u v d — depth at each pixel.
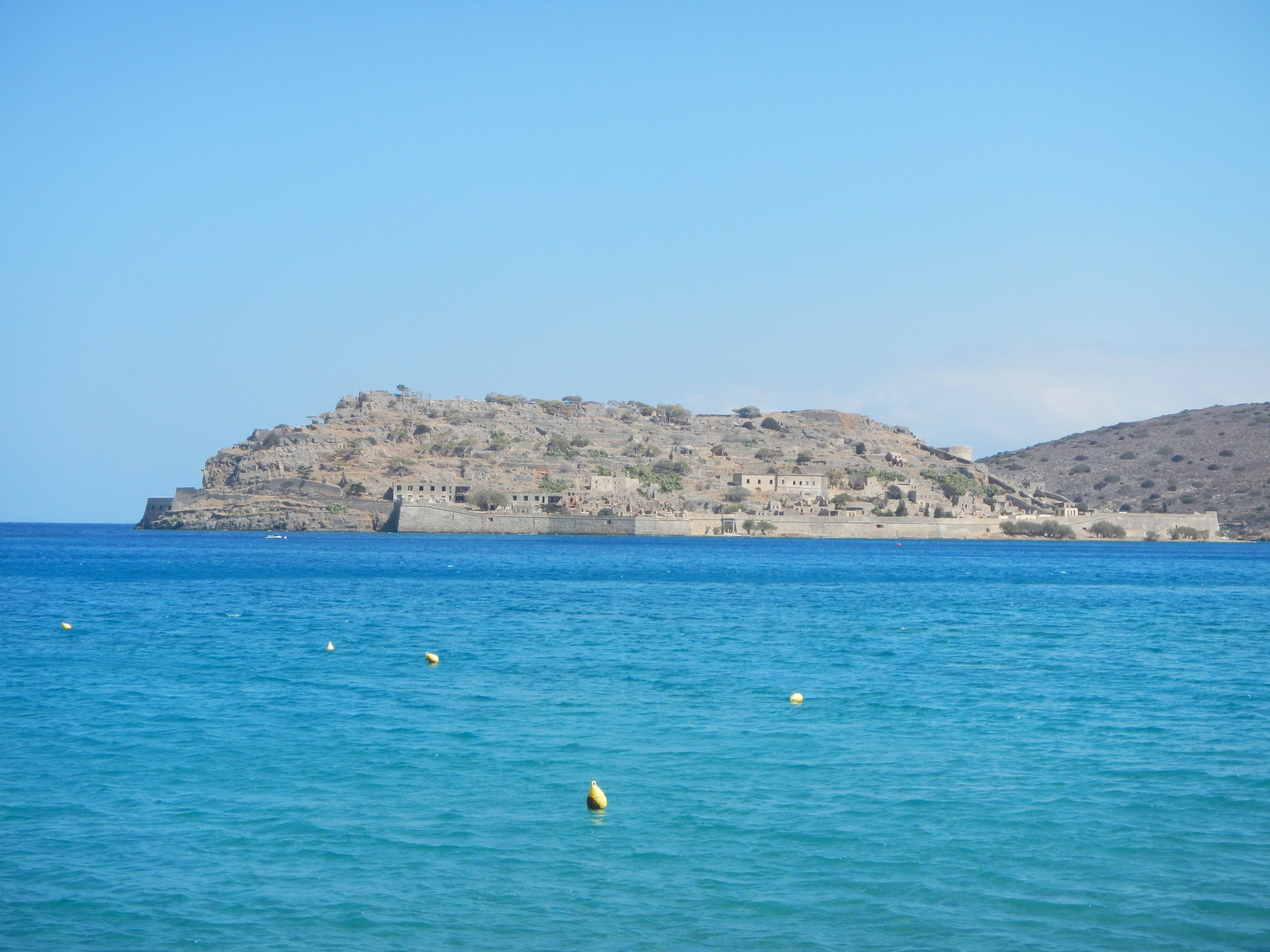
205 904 25.84
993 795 34.03
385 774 36.16
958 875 27.56
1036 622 86.56
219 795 33.84
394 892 26.56
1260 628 83.06
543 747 39.84
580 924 24.91
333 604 99.12
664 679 55.31
